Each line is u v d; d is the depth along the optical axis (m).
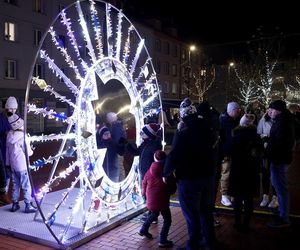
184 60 49.16
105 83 5.99
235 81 41.75
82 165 5.29
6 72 26.59
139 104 6.96
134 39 27.19
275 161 5.71
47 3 29.02
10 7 26.44
